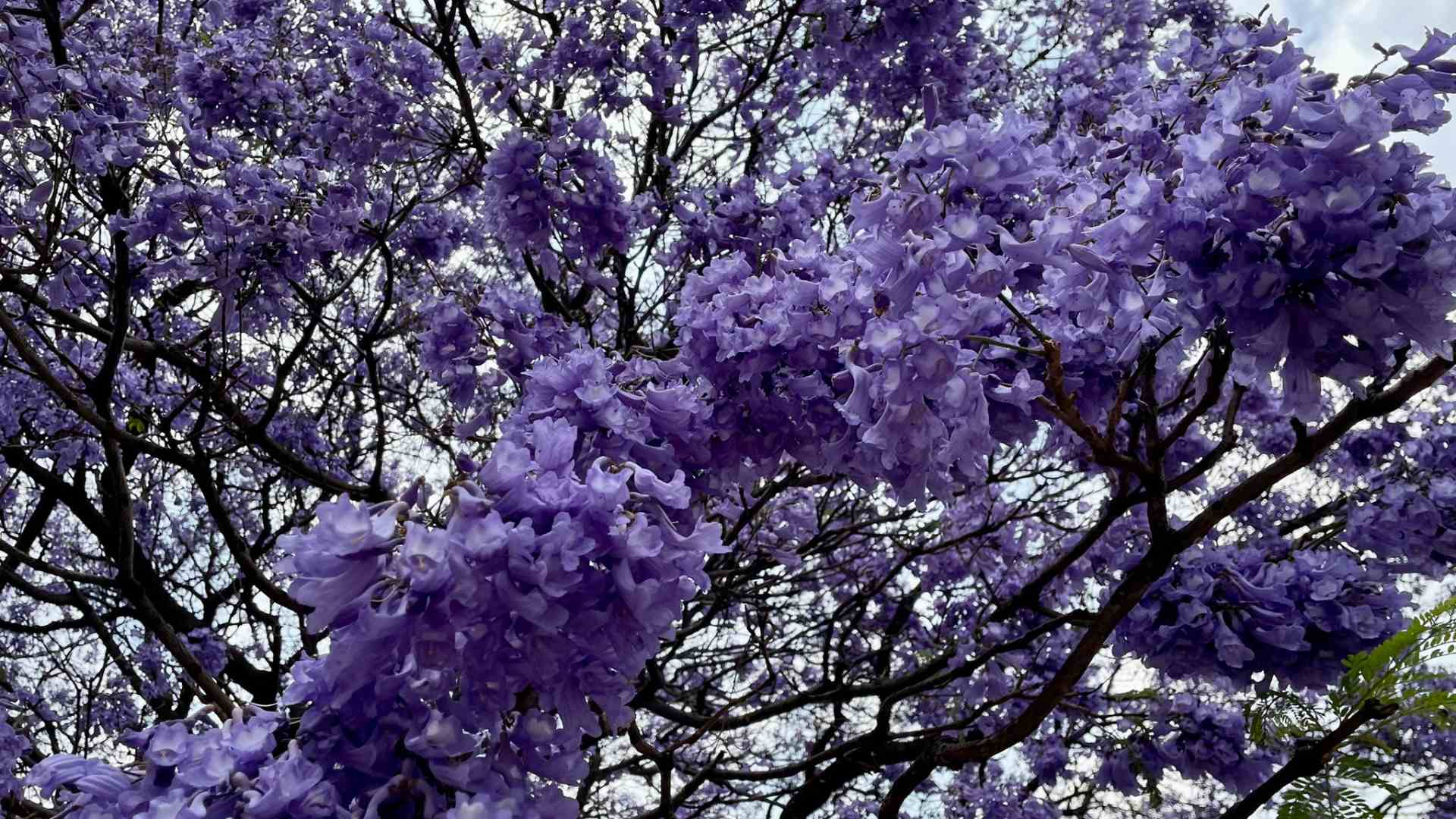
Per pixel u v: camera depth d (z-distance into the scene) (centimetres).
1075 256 203
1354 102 163
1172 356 244
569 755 186
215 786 163
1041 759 551
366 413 797
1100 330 239
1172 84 288
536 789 183
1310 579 302
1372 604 309
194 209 438
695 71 541
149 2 685
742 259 281
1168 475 437
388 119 534
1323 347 184
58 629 695
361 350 534
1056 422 403
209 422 705
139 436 506
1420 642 233
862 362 226
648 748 371
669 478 257
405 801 167
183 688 671
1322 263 170
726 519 435
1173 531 269
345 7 558
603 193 395
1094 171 272
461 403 366
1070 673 281
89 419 427
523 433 248
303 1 593
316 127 528
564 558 158
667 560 174
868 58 531
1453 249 166
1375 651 239
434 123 571
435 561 155
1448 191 169
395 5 552
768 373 266
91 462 641
